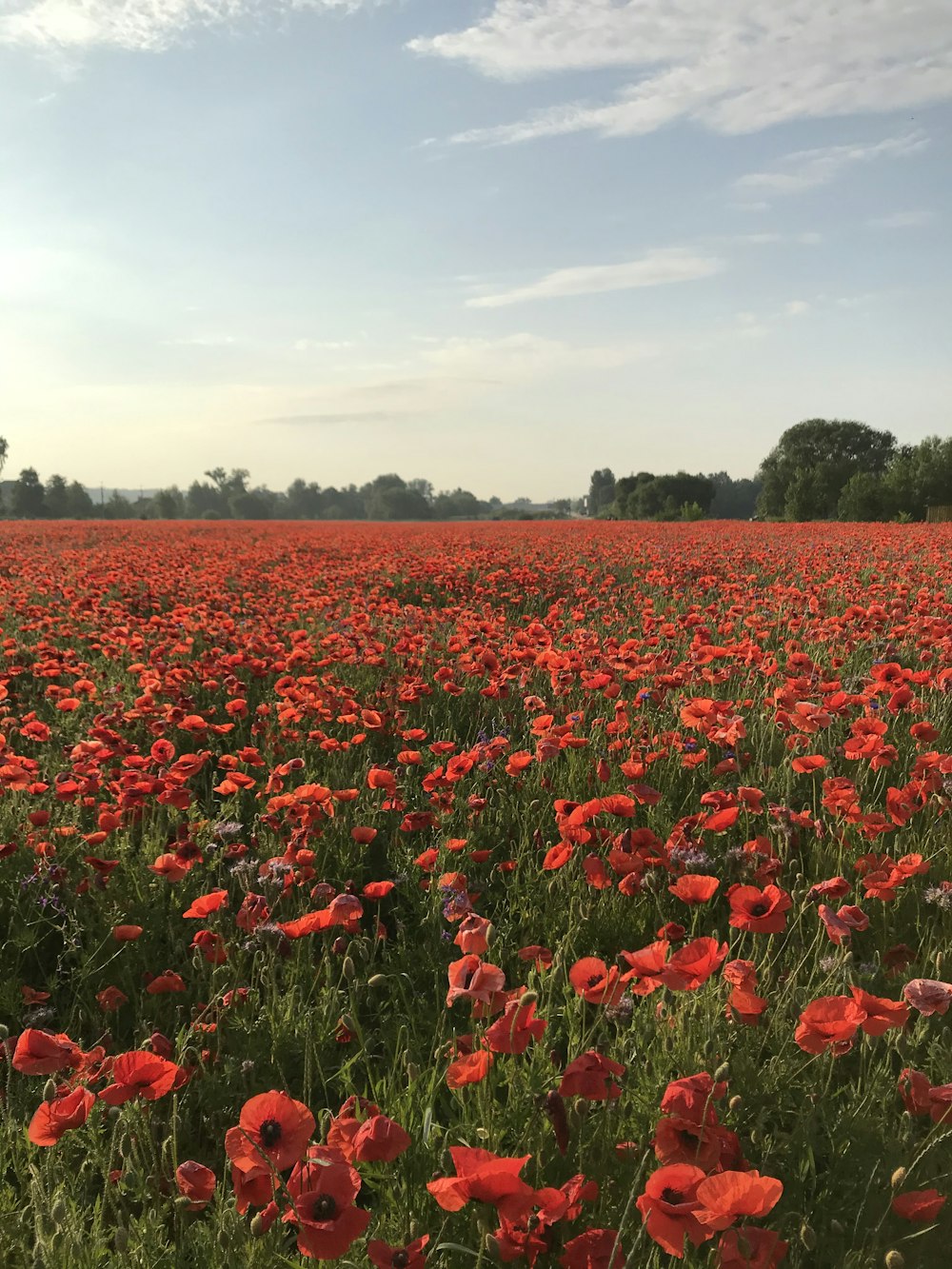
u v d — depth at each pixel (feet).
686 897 10.01
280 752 19.98
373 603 36.94
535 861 15.06
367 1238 7.45
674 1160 6.99
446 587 47.57
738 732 16.16
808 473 278.46
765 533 103.24
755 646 22.24
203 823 15.94
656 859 12.55
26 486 446.60
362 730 21.13
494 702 22.71
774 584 42.86
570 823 12.37
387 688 23.36
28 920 13.50
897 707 17.12
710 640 26.12
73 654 27.43
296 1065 10.34
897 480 229.86
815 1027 7.75
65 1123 7.50
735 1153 7.06
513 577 47.21
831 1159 8.39
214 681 22.62
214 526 182.39
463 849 15.05
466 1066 7.59
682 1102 7.06
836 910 11.89
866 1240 7.55
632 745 17.67
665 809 16.46
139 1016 11.48
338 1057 10.55
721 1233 6.72
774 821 14.51
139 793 14.79
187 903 13.98
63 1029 11.65
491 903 14.37
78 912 13.25
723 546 73.00
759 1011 9.00
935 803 15.07
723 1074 7.24
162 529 159.63
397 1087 9.50
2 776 15.62
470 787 17.79
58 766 19.44
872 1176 7.43
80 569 53.62
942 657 21.80
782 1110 8.95
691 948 7.93
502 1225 6.55
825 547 64.13
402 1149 6.79
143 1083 7.77
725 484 585.63
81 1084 8.34
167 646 27.37
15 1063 8.14
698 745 18.67
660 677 20.43
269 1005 10.76
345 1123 7.10
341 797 14.94
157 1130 8.89
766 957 11.32
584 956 12.66
